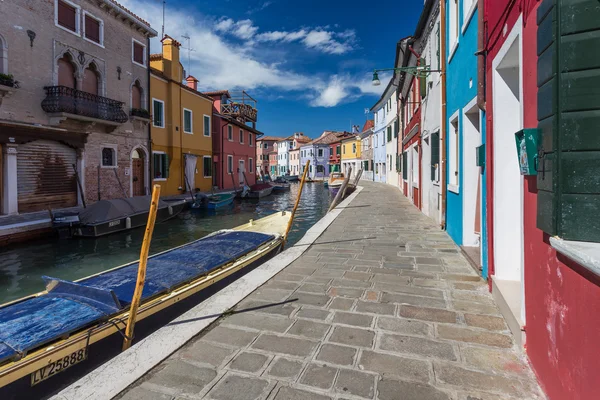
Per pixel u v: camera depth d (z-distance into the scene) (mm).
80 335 3619
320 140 70000
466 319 3365
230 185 33344
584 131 1775
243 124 35688
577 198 1804
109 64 17750
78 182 14914
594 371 1505
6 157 13070
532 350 2490
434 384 2375
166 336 3074
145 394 2336
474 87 5398
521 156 2455
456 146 7559
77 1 15781
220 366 2652
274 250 7543
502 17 3443
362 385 2383
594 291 1508
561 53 1833
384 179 37062
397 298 3975
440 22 8000
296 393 2316
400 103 21875
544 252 2203
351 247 6742
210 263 5953
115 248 11555
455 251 6238
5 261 9906
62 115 14359
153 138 22125
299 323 3365
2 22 12844
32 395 3215
